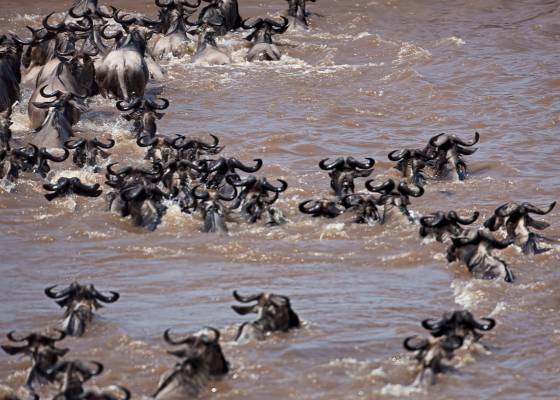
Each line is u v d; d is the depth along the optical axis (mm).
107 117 66438
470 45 90062
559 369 32812
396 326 35969
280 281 40312
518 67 81875
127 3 104875
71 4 104625
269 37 85812
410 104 71688
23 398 30391
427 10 103562
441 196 51688
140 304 38000
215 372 31594
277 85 76438
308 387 31312
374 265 42156
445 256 42562
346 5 105062
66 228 46625
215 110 69500
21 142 60250
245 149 59969
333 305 37781
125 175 48594
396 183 53219
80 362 30688
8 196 50406
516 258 42500
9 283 40531
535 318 36844
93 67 65875
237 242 44281
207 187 49344
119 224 47250
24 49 81750
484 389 31344
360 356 33562
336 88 75812
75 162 55500
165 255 43250
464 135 64312
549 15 101188
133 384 31656
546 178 55250
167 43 85500
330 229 45750
